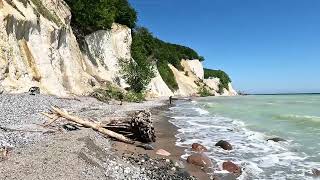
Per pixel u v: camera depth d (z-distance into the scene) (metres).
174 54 127.31
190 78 127.06
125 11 77.75
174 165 14.63
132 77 62.50
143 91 67.00
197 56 145.38
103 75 56.44
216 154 17.34
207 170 14.29
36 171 9.62
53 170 9.87
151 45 99.75
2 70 29.92
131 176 11.70
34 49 36.69
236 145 19.55
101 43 59.50
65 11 49.03
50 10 44.28
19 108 23.06
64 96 36.94
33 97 28.75
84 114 25.47
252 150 18.22
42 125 18.28
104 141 17.02
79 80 45.03
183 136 22.34
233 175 13.62
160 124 28.41
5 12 32.44
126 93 53.16
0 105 23.06
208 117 34.78
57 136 14.95
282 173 13.84
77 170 10.25
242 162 15.66
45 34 39.25
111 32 64.25
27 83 33.16
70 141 13.48
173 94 96.38
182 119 32.59
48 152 11.55
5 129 15.85
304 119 31.61
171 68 117.00
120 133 19.22
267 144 19.73
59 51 43.06
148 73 65.62
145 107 43.44
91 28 58.41
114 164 12.77
